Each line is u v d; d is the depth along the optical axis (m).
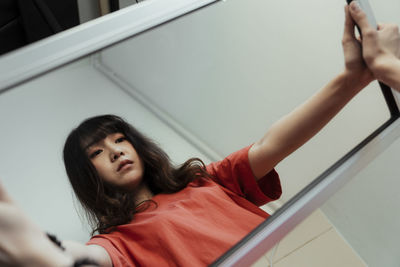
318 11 0.85
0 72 0.46
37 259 0.39
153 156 0.61
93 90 0.58
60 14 1.31
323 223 1.06
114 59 0.60
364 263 1.13
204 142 0.70
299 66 0.83
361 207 1.15
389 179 1.19
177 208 0.60
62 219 0.52
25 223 0.39
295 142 0.71
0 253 0.38
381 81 0.69
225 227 0.62
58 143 0.54
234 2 0.73
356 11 0.66
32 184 0.51
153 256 0.55
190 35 0.69
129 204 0.57
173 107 0.66
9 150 0.51
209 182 0.67
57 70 0.51
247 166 0.70
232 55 0.75
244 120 0.76
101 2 1.50
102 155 0.57
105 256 0.51
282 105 0.80
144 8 0.57
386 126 0.76
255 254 0.60
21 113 0.52
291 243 0.99
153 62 0.64
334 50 0.87
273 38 0.80
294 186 0.75
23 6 1.17
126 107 0.61
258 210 0.67
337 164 0.71
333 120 0.82
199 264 0.57
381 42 0.65
